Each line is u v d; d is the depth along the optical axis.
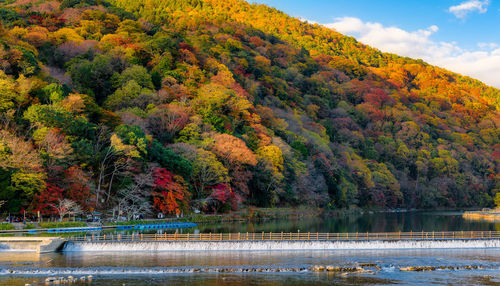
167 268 53.59
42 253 61.75
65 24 187.62
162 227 90.56
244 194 133.50
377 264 57.53
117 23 195.62
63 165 84.75
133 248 65.38
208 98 146.12
